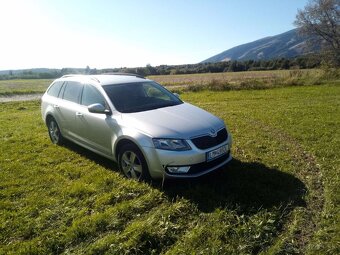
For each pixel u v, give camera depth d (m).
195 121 5.00
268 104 13.70
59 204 4.39
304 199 4.38
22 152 6.87
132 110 5.41
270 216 3.87
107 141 5.43
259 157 6.25
